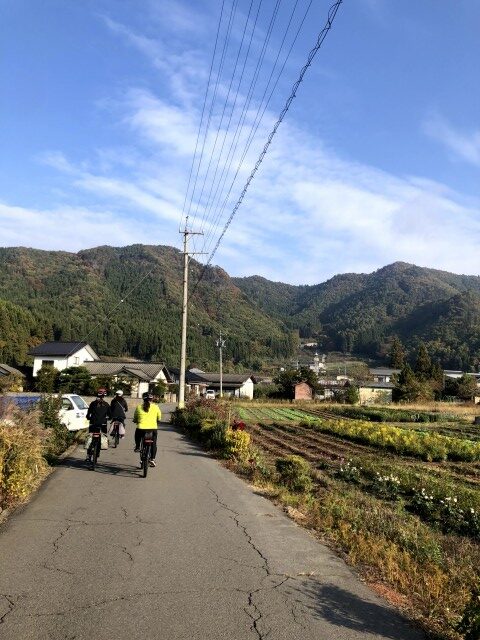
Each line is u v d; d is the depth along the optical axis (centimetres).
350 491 1247
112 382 6122
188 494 1019
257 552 674
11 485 868
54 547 654
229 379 9031
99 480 1111
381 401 7575
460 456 2250
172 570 592
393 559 671
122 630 444
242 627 460
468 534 992
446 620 498
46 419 1498
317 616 491
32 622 453
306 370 7819
